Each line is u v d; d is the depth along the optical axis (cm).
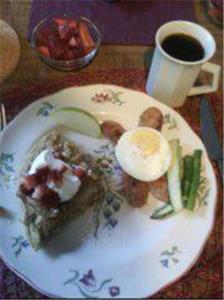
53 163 37
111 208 39
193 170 40
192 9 54
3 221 36
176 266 36
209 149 43
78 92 44
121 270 35
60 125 42
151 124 42
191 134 43
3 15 50
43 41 47
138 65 49
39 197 36
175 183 39
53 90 45
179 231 37
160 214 38
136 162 39
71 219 37
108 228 38
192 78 42
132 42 50
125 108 44
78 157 40
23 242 35
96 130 42
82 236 37
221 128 45
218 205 40
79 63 47
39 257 35
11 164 39
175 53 42
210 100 47
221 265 37
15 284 35
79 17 50
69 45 47
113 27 51
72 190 37
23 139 41
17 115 41
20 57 47
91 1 53
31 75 46
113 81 47
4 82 45
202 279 36
